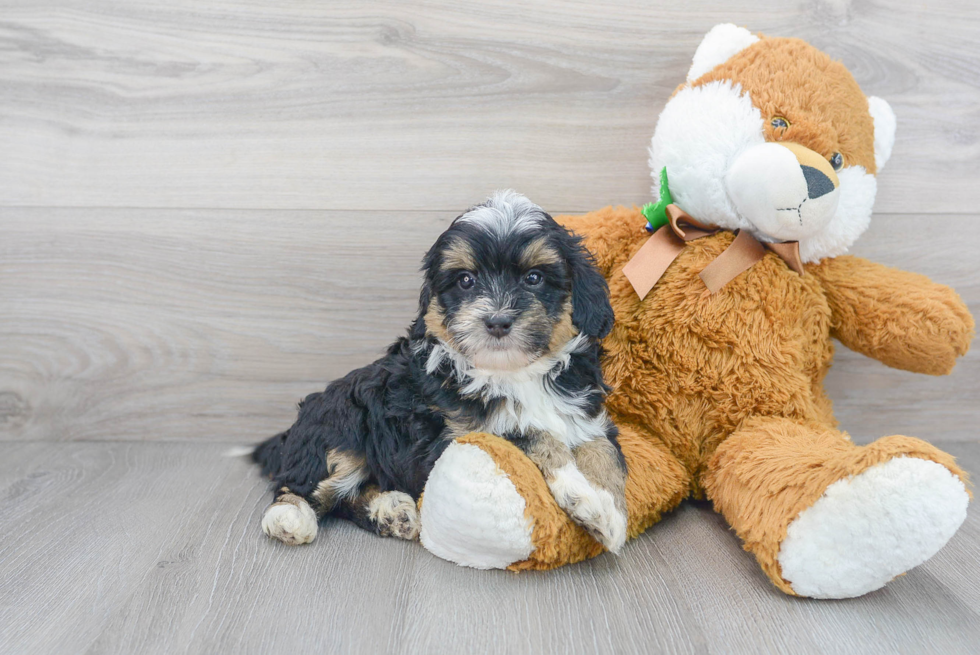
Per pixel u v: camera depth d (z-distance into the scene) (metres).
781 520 0.74
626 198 0.98
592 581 0.76
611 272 0.89
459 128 0.97
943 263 0.99
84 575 0.77
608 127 0.97
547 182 0.98
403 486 0.83
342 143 0.98
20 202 0.98
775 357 0.83
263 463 0.95
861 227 0.87
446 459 0.75
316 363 1.01
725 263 0.84
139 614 0.72
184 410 1.02
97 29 0.96
